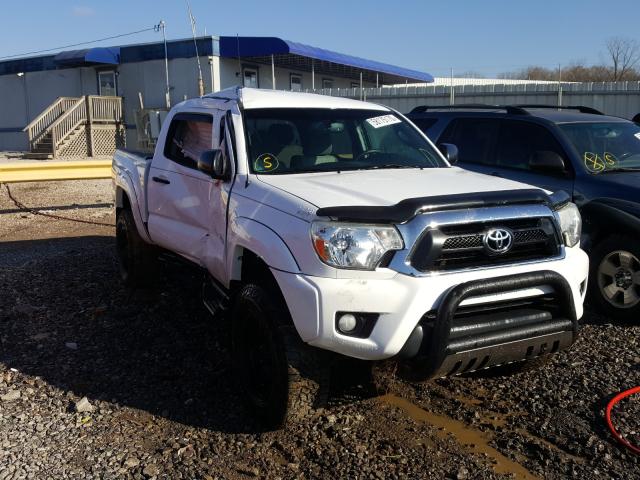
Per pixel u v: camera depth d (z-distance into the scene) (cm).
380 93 2141
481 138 739
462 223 365
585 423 403
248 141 470
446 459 366
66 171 1155
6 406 435
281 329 379
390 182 423
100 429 405
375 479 347
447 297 353
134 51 2731
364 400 438
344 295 350
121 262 700
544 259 390
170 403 439
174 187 552
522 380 468
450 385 462
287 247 374
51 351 527
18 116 3177
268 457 370
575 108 790
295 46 2341
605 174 635
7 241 949
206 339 550
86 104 2639
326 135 500
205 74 2542
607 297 595
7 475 352
